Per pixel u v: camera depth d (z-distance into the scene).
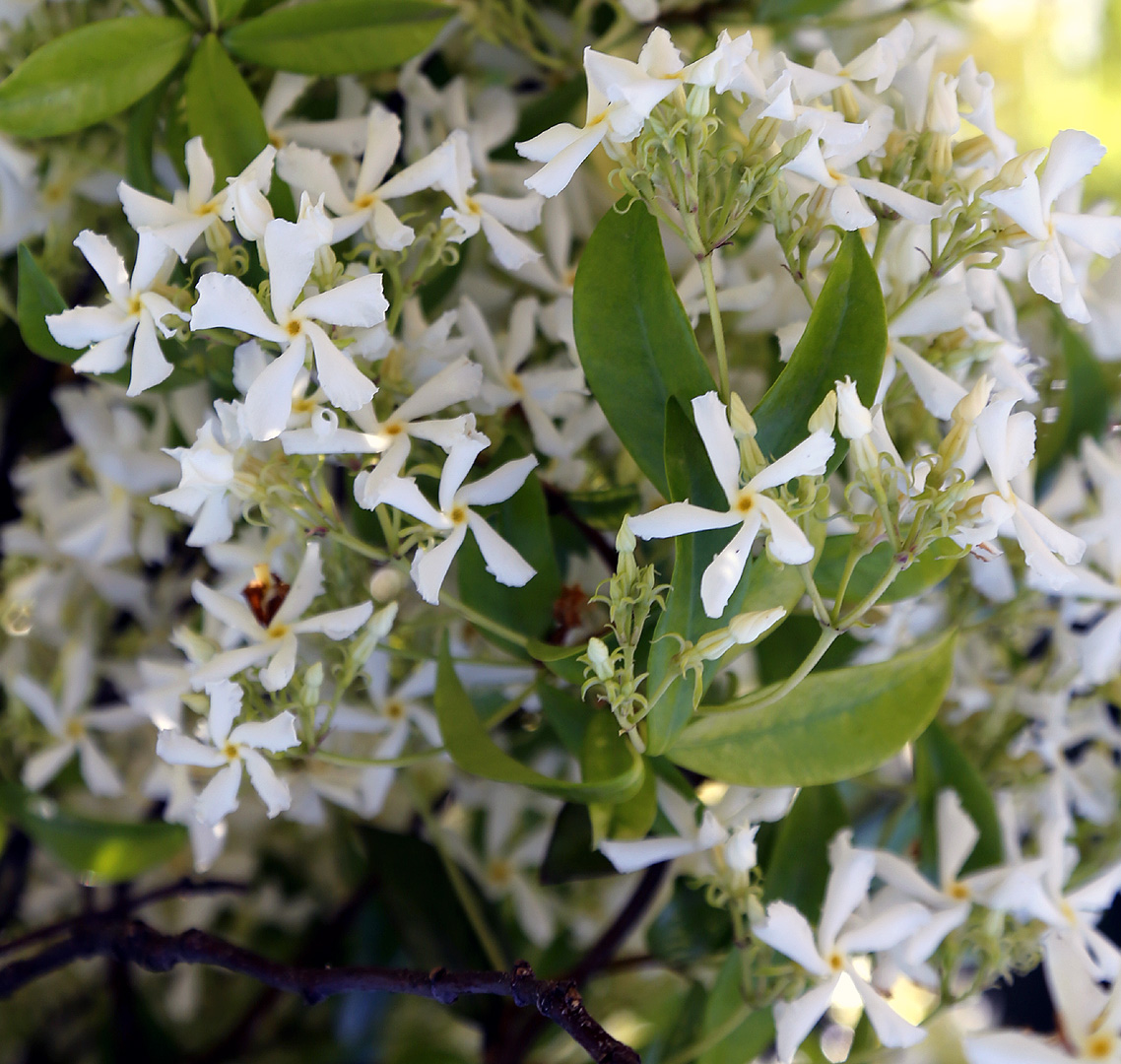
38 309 0.28
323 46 0.30
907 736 0.27
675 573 0.25
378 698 0.32
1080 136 0.26
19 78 0.28
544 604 0.29
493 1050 0.32
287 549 0.31
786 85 0.25
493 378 0.30
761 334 0.32
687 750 0.27
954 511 0.25
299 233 0.25
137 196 0.27
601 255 0.26
